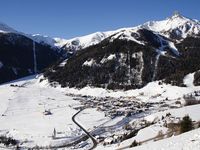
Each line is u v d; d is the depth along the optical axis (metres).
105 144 113.50
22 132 163.25
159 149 32.94
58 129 167.75
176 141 35.12
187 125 61.19
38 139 152.00
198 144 31.03
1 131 166.50
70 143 144.38
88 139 146.25
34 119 191.75
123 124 167.62
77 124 177.25
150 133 75.25
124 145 70.44
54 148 138.62
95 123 176.75
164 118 95.75
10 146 141.75
